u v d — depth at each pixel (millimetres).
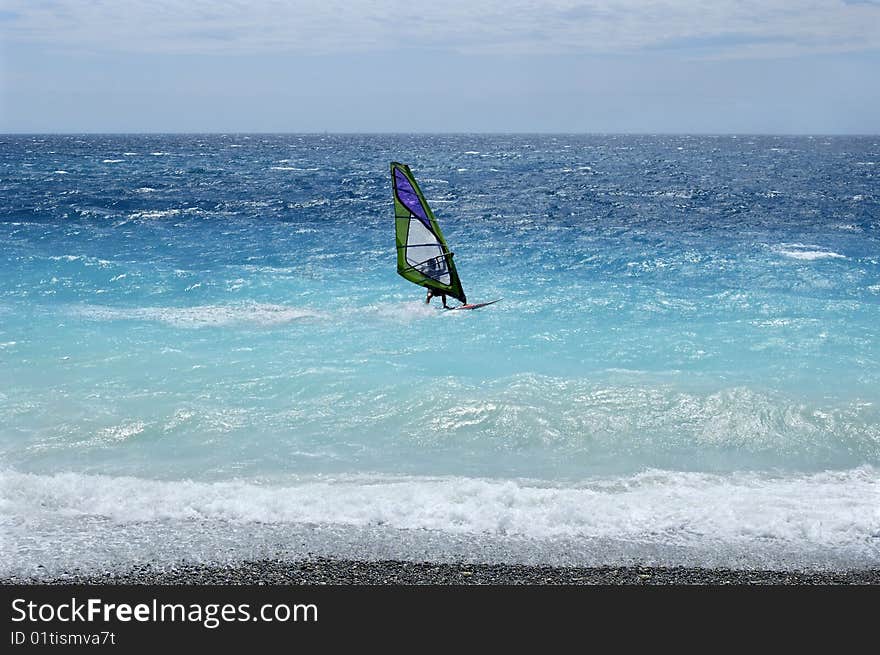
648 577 8289
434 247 17812
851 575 8352
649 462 10938
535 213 40250
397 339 16078
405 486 10047
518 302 19250
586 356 15023
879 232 33281
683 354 15156
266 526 9164
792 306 18781
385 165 99688
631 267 24078
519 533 9094
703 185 63250
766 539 9016
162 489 9875
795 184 64500
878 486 10328
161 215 36125
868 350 15414
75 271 21656
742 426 11875
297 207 41125
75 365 14203
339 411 12328
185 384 13328
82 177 65000
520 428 11766
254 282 21531
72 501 9602
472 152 162000
